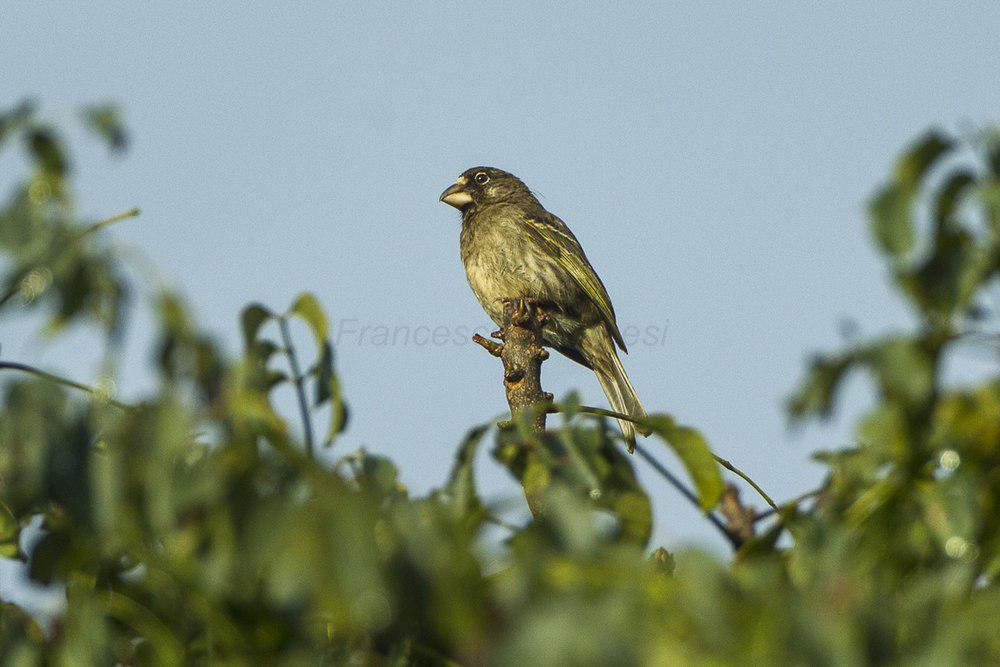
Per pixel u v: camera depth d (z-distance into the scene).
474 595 3.44
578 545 3.45
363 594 3.45
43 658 4.51
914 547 4.12
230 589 3.89
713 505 4.87
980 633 3.23
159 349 3.85
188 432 3.87
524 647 2.99
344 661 3.93
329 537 3.52
